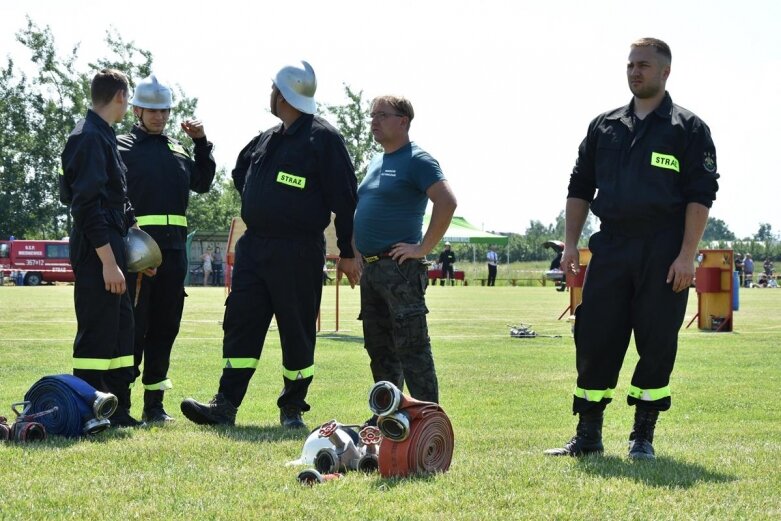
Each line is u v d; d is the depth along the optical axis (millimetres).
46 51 73375
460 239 51500
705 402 9688
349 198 7520
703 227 5996
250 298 7621
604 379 6277
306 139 7539
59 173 7156
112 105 7074
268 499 4758
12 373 11344
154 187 7883
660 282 6066
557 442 6836
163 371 8125
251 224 7656
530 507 4645
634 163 6090
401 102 6816
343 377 11414
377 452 5637
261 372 12102
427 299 35312
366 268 6957
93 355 7027
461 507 4633
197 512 4523
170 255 7949
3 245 57719
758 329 20656
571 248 6496
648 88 6074
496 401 9625
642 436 6211
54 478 5242
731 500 4859
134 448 6137
